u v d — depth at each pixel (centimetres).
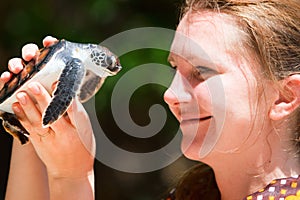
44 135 615
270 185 584
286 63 590
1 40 1398
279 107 589
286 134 600
